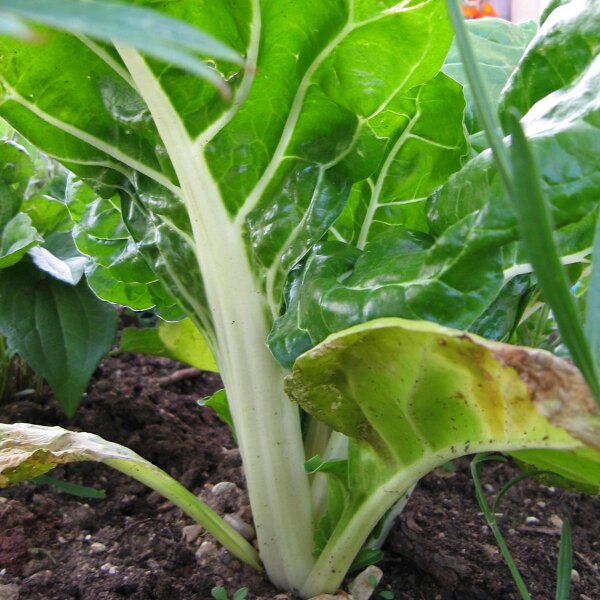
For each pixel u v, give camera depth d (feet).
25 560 0.94
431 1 0.66
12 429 0.78
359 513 0.76
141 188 0.83
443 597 0.90
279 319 0.73
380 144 0.78
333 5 0.66
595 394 0.38
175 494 0.84
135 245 0.96
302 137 0.76
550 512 1.08
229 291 0.77
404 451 0.69
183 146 0.73
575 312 0.37
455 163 0.84
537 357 0.49
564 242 0.68
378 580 0.88
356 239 0.88
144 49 0.24
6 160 1.26
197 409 1.39
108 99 0.78
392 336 0.57
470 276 0.60
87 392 1.34
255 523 0.85
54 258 1.23
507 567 0.93
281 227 0.76
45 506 1.04
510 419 0.57
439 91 0.79
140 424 1.28
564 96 0.61
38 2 0.21
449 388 0.61
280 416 0.80
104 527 1.02
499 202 0.57
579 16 0.67
